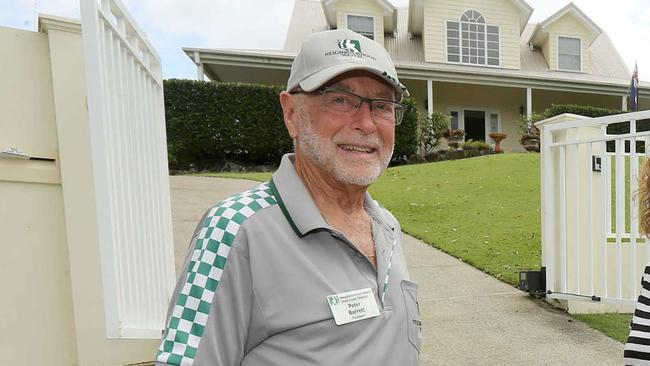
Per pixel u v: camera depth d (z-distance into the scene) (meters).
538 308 3.55
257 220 1.02
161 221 2.63
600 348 2.87
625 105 16.06
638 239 3.72
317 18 17.92
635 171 3.25
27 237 2.07
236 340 0.96
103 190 1.47
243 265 0.97
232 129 11.47
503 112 17.09
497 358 2.73
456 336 3.03
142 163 2.22
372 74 1.17
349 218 1.26
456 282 4.12
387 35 17.44
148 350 2.15
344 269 1.07
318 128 1.16
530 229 5.82
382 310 1.10
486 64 16.83
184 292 0.95
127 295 1.78
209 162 11.67
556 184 3.71
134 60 2.14
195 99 11.30
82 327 2.11
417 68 14.27
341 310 1.01
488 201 7.34
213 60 13.32
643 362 1.16
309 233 1.04
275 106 11.77
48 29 2.09
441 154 13.30
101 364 2.12
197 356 0.90
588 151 3.42
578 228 3.49
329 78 1.10
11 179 2.01
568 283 3.59
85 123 2.15
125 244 1.77
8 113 2.02
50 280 2.11
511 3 16.84
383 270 1.17
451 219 6.37
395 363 1.09
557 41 17.39
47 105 2.12
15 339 2.03
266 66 13.55
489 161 10.70
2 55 2.02
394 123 1.25
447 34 16.50
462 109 16.72
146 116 2.35
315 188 1.22
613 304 3.23
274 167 11.99
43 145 2.11
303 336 0.97
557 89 15.33
